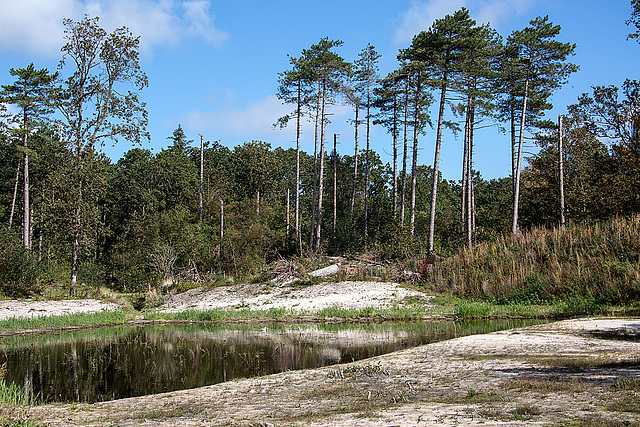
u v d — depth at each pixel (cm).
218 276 3662
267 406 765
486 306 2142
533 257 2528
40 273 3238
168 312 2647
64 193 3184
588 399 627
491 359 1043
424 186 6097
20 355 1480
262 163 6919
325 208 6169
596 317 1761
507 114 3994
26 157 3984
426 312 2161
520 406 619
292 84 4216
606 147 3750
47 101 4006
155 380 1136
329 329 1897
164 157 6016
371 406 694
